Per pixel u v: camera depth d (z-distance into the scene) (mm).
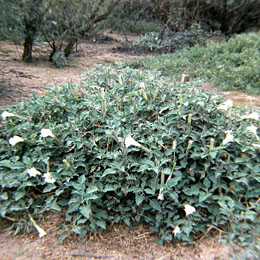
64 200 2316
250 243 2008
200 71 6020
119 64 3516
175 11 9609
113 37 10375
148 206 2307
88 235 2209
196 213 2211
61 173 2275
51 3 5605
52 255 1983
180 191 2266
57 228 2199
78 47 8578
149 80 2988
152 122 2627
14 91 4277
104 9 7387
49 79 5055
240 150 2467
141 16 10836
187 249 2131
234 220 2135
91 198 2115
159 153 2326
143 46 8602
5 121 2859
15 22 5219
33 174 2205
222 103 2855
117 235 2252
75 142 2434
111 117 2639
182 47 8312
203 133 2416
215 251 2039
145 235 2273
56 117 2838
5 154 2543
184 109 2518
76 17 6285
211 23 10648
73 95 3043
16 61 6102
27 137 2541
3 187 2227
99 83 3236
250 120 2848
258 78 5570
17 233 2125
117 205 2396
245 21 10461
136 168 2322
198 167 2406
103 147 2510
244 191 2373
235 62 6383
